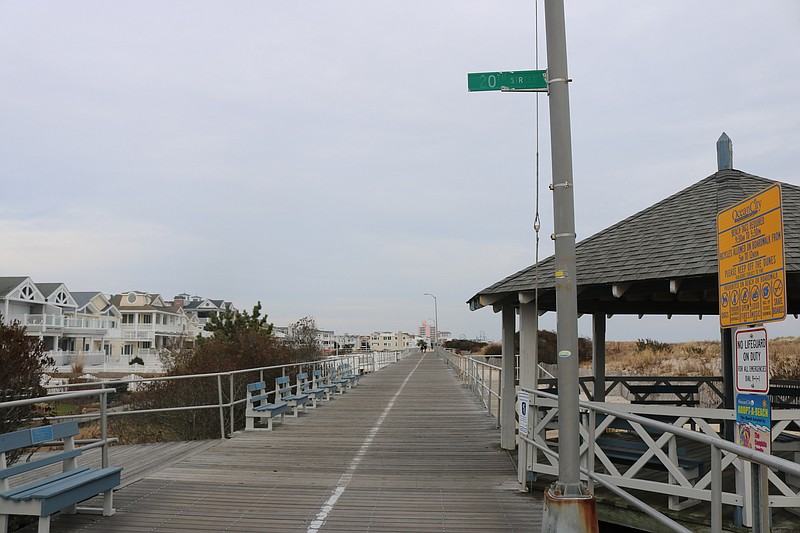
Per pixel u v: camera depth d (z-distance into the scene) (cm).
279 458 950
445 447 1054
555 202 515
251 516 637
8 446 512
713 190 862
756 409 389
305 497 717
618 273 719
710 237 713
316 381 1952
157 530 585
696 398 1388
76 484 555
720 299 455
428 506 685
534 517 647
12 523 611
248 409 1245
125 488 748
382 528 604
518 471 806
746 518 563
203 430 1492
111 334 6062
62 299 5538
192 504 679
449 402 1814
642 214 895
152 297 6938
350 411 1588
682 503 643
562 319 508
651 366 2852
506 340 1051
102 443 642
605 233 886
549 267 857
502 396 1062
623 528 723
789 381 1071
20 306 4922
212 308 8494
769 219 379
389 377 3045
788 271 592
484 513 660
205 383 1515
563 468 505
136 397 1573
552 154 520
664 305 1094
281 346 2234
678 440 928
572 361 506
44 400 554
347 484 785
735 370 425
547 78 527
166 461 920
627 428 868
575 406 505
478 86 548
